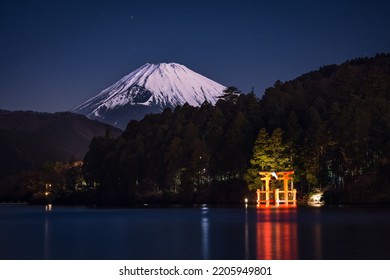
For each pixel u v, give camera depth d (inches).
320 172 5516.7
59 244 2091.5
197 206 6092.5
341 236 2233.0
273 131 5979.3
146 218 3759.8
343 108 5821.9
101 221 3494.1
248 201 5900.6
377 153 5438.0
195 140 6619.1
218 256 1707.7
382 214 3754.9
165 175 6683.1
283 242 2058.3
